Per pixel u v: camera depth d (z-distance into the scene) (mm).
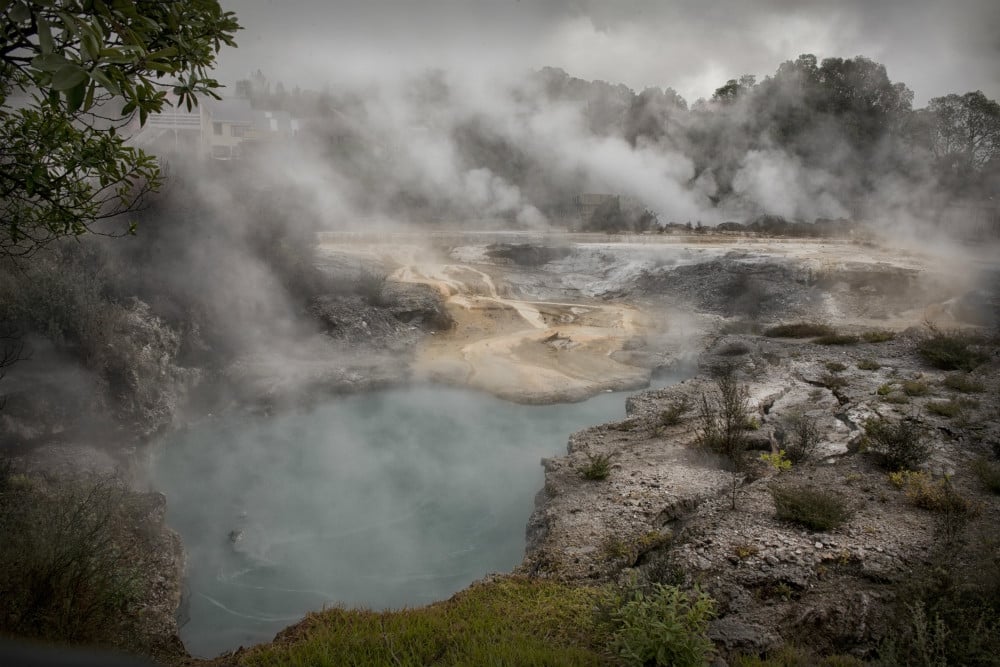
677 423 13992
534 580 7957
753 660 5824
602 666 5434
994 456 11430
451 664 5484
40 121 3914
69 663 1892
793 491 9703
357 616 6809
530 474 13781
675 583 7258
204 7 3389
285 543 10961
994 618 6148
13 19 2029
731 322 25047
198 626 8758
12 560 6066
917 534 8469
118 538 8750
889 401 14555
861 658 6246
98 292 14523
